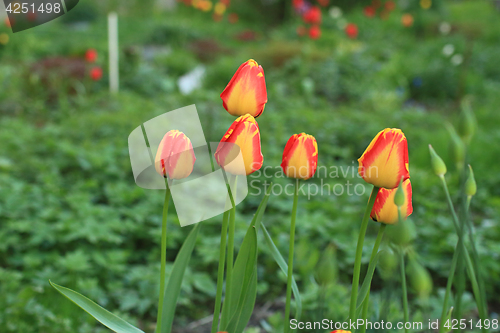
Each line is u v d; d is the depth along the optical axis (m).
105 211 3.09
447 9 19.69
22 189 3.35
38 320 1.98
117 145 4.45
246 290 1.09
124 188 3.55
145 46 12.53
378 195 0.96
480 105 8.08
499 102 7.93
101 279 2.63
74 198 3.21
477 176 4.48
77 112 5.92
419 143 5.35
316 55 8.92
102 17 16.20
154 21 15.07
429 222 3.25
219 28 16.08
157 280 2.51
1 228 2.94
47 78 6.73
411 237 0.94
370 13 13.67
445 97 8.91
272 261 2.80
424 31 15.62
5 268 2.67
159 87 7.70
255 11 19.34
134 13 17.31
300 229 3.05
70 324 2.06
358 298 1.02
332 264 1.02
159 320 1.07
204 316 2.49
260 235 2.96
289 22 16.25
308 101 6.82
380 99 7.19
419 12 17.38
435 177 4.31
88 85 6.93
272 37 14.30
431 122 6.34
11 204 3.08
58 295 2.31
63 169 4.10
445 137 5.11
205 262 2.69
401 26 15.61
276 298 2.63
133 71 7.74
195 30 14.11
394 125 5.78
